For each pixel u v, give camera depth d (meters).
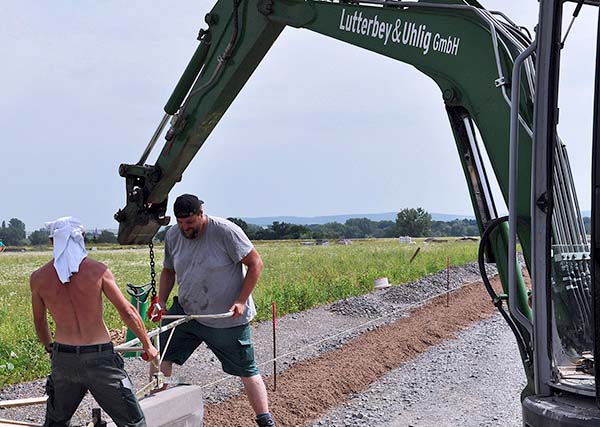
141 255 60.84
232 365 7.16
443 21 5.44
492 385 10.47
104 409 5.39
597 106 4.06
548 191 4.47
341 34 6.12
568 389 4.33
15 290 26.38
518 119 4.69
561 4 4.43
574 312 4.67
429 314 17.73
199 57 7.29
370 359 11.80
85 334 5.26
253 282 7.06
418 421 8.62
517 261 5.07
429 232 140.75
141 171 7.75
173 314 7.33
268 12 6.61
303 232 127.19
